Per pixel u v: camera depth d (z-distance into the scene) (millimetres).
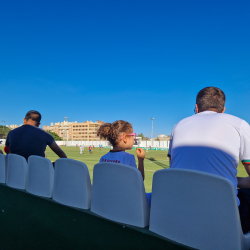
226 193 1031
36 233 1918
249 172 1440
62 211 1730
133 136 2098
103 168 1497
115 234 1397
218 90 1760
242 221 1312
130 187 1354
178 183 1174
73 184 1683
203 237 1086
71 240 1640
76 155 24062
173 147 1592
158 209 1250
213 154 1380
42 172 1950
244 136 1427
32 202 1998
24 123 3215
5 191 2350
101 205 1491
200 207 1100
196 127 1522
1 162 2596
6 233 2238
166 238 1201
